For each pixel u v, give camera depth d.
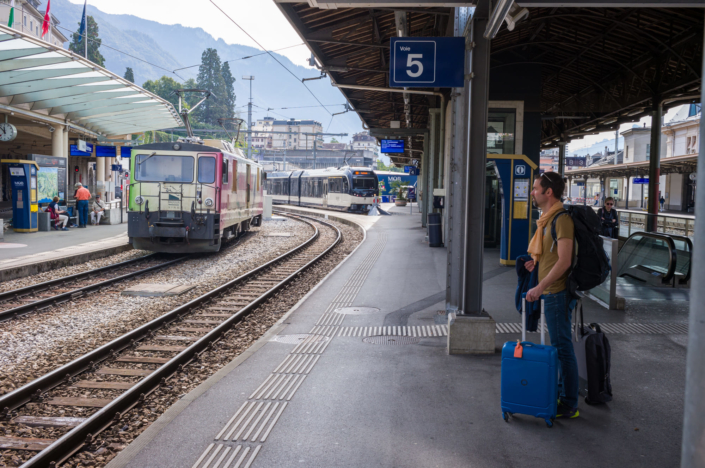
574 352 4.52
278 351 6.12
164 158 14.90
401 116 25.75
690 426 1.96
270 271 13.56
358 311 8.22
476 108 5.85
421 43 6.09
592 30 13.45
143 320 8.46
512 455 3.62
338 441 3.83
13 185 18.34
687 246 9.80
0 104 17.23
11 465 3.93
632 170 44.34
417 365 5.57
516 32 14.19
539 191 4.19
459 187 6.78
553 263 4.10
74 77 16.16
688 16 11.66
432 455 3.62
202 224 14.88
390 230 22.67
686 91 14.64
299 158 124.94
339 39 11.55
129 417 4.78
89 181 36.31
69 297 9.87
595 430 3.99
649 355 5.75
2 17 48.34
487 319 5.92
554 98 19.91
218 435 3.93
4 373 5.97
